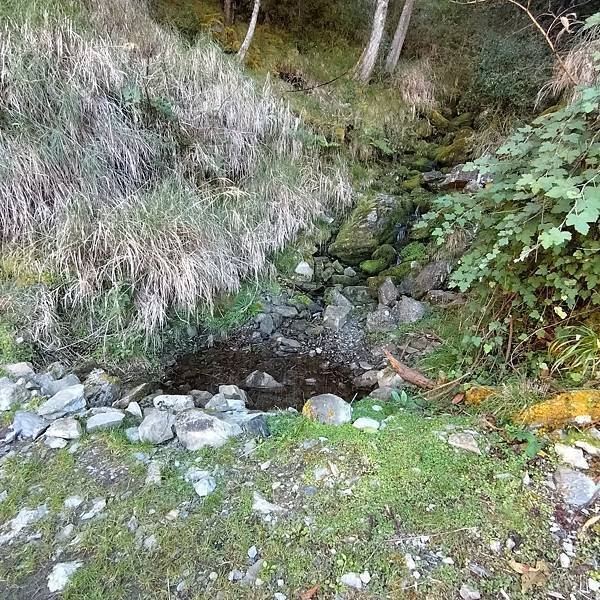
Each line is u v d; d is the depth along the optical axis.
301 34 7.30
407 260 4.63
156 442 2.31
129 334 3.39
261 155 5.05
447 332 3.44
